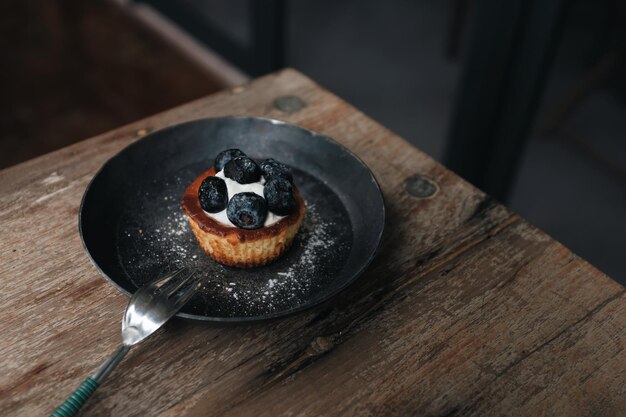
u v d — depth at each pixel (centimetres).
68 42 126
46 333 40
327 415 38
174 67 120
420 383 39
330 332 41
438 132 108
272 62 108
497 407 38
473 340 41
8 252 44
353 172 49
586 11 136
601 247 90
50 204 48
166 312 39
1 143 103
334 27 133
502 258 46
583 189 99
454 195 50
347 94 115
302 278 44
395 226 48
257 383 39
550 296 44
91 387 37
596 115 113
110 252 44
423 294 43
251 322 38
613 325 42
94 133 107
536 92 75
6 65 119
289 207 43
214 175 45
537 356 40
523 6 70
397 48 128
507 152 81
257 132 52
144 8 129
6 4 130
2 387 38
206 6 125
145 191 48
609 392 39
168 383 38
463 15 117
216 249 43
